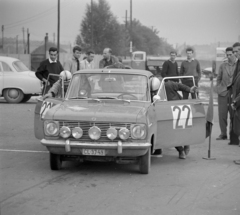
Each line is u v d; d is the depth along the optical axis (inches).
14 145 394.6
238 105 350.3
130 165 322.7
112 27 2844.5
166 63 581.3
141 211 219.3
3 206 225.0
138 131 278.1
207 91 1132.5
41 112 326.0
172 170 309.6
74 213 215.2
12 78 763.4
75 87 330.6
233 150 385.1
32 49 3312.0
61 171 301.0
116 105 304.8
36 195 244.8
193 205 230.5
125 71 333.4
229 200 240.1
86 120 279.9
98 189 258.5
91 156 292.7
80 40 2839.6
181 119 323.0
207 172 304.5
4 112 631.8
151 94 327.3
